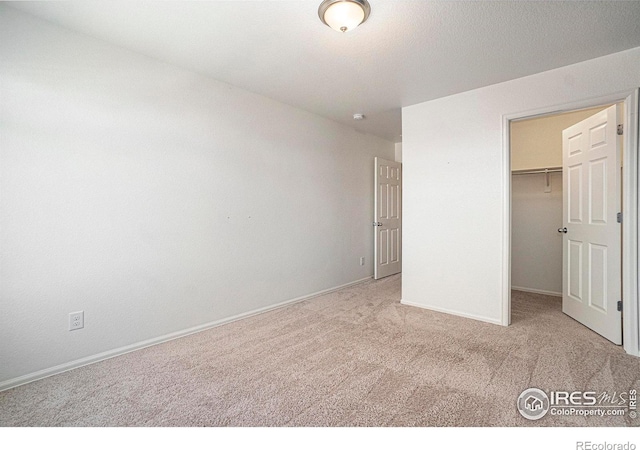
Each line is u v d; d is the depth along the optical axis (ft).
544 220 13.02
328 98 10.89
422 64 8.28
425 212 11.10
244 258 10.25
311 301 12.16
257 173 10.59
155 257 8.13
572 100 8.20
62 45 6.63
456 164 10.32
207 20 6.40
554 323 9.53
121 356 7.44
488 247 9.69
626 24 6.42
